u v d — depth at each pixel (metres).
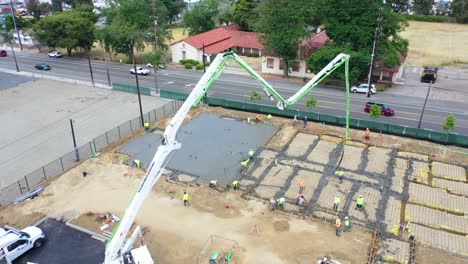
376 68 65.88
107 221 33.19
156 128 51.69
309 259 28.44
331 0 64.12
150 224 32.69
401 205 34.81
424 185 37.78
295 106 58.12
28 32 104.69
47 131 51.41
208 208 34.75
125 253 26.00
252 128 51.44
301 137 48.31
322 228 31.92
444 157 42.91
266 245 30.02
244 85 69.12
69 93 66.56
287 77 73.75
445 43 97.56
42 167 40.94
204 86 27.83
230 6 111.88
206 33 91.69
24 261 29.00
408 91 64.50
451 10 126.12
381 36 62.91
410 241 30.34
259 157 43.66
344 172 40.19
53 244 30.73
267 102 60.12
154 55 76.62
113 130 51.00
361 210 34.16
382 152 44.19
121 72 79.19
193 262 28.53
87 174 40.62
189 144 47.09
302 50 71.50
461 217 33.12
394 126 47.81
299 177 39.44
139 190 24.45
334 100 60.56
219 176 40.09
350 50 62.38
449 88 65.94
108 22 92.88
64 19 89.75
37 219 33.69
